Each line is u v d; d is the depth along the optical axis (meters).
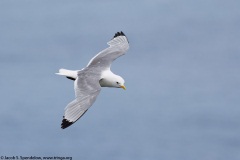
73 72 20.44
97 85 19.31
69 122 18.16
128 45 22.38
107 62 21.44
